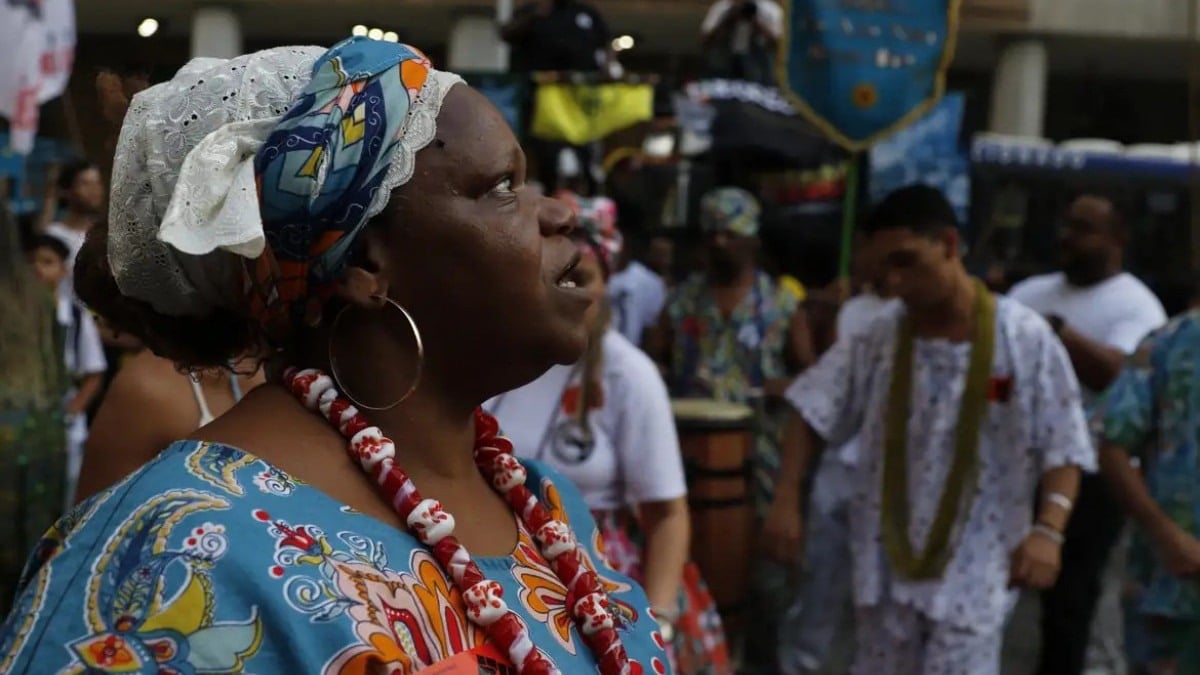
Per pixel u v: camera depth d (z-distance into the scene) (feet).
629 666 4.14
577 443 9.47
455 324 3.93
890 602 11.87
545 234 4.10
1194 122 14.71
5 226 10.64
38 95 13.39
